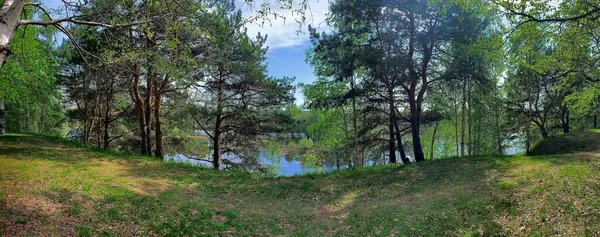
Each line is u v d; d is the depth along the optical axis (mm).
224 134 25531
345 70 17234
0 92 17750
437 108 24234
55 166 13570
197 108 21719
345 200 12984
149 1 7082
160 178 14547
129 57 8789
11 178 10914
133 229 8664
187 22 7328
